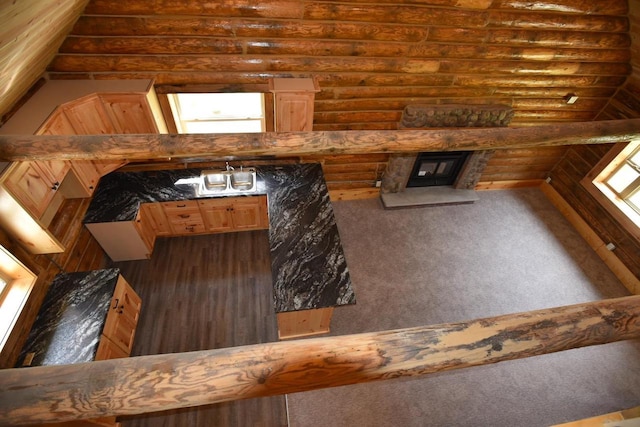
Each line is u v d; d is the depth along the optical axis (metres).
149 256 4.60
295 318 3.62
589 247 5.41
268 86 3.91
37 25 2.13
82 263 3.94
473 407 3.49
